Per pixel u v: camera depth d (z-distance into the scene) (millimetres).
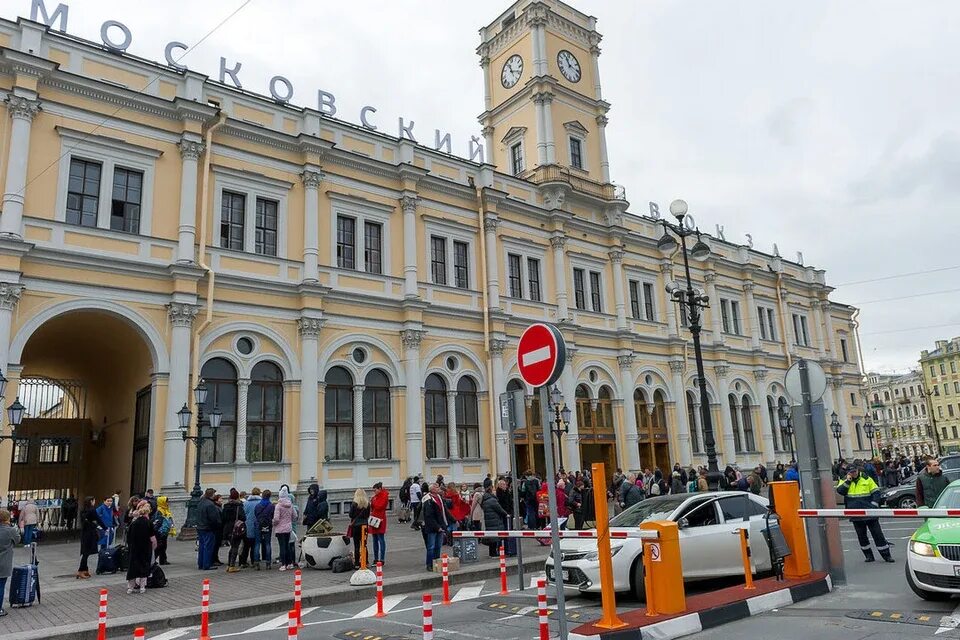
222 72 26344
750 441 45469
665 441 39406
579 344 35875
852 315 59062
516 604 11445
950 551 9328
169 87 24719
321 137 28156
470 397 31359
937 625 8430
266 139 26484
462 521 19078
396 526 24656
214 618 11312
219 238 24906
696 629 8883
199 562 16031
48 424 28438
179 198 24094
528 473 22219
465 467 30031
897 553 15133
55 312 21266
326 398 26781
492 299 32281
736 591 10289
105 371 27859
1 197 20656
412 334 29000
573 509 20984
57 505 27656
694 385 42312
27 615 11289
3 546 11461
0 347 19938
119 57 23719
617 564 10961
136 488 23688
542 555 16922
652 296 41219
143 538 13273
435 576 14086
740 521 12312
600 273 38219
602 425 36219
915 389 114438
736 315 47188
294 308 26234
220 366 24359
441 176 32031
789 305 51969
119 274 22531
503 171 39781
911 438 114375
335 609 11961
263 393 25234
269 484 24422
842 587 11398
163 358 22922
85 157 22516
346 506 25922
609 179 39688
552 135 37531
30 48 21781
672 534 9344
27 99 21344
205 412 23469
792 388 12477
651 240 41312
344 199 28422
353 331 27703
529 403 32719
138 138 23688
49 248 21156
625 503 21578
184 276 23391
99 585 14094
